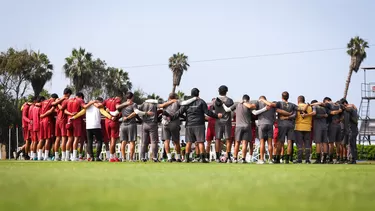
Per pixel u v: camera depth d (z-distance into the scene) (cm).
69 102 1928
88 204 343
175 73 7769
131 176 700
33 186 500
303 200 380
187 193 437
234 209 319
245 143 1783
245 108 1773
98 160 1884
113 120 1847
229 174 782
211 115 1772
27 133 2153
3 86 6175
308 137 1891
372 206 342
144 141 1812
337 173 845
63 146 1953
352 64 7400
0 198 380
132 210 311
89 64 7019
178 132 1809
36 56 6569
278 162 1841
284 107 1817
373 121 3997
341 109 1973
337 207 334
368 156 3556
